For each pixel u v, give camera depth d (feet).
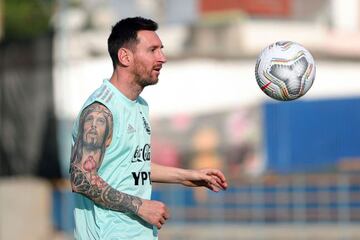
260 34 259.60
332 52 263.49
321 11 266.57
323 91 254.06
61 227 170.60
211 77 249.14
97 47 260.42
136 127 60.29
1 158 228.84
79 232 61.16
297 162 221.25
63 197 170.81
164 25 272.31
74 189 58.23
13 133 229.04
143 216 58.44
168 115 249.14
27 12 415.03
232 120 236.02
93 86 247.29
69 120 233.76
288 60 65.10
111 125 58.85
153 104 251.80
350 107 215.10
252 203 169.78
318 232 163.32
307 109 221.25
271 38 261.03
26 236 172.45
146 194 61.21
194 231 169.48
